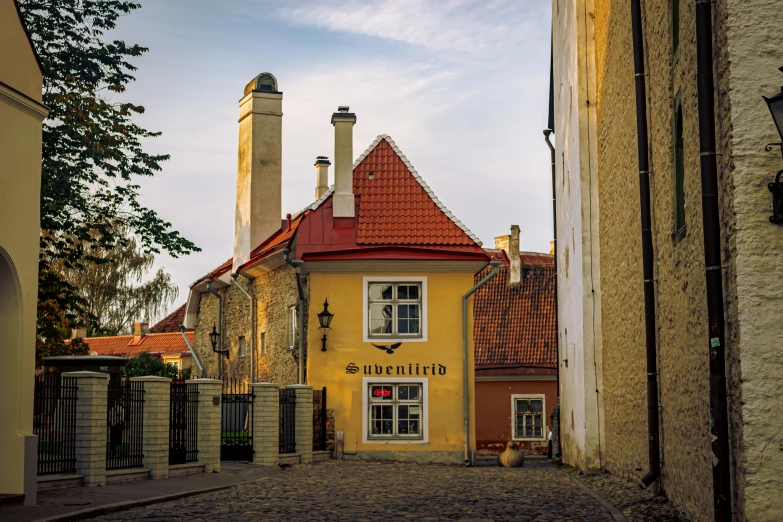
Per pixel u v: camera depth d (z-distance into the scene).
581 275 22.36
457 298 28.64
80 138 25.52
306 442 25.25
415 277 28.67
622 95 18.19
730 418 10.23
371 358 28.38
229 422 24.62
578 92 22.48
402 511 13.60
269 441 22.94
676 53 12.80
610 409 20.94
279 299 31.06
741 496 9.94
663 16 13.77
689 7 11.65
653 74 14.73
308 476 20.41
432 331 28.52
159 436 18.38
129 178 27.27
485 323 45.72
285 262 30.31
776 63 10.08
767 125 10.03
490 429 43.28
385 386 28.41
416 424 28.31
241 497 15.82
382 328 28.61
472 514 13.25
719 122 10.48
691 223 11.98
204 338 38.72
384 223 29.36
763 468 9.78
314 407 27.45
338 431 27.98
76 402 16.48
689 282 12.27
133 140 27.23
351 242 28.95
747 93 10.07
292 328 30.05
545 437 43.03
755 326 9.89
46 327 25.75
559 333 30.55
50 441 16.20
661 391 14.67
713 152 10.59
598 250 22.14
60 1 26.31
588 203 22.23
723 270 10.41
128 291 51.09
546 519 12.63
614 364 20.22
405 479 19.94
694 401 12.03
